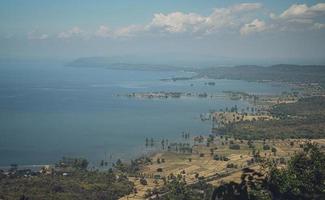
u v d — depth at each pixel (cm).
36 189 15462
